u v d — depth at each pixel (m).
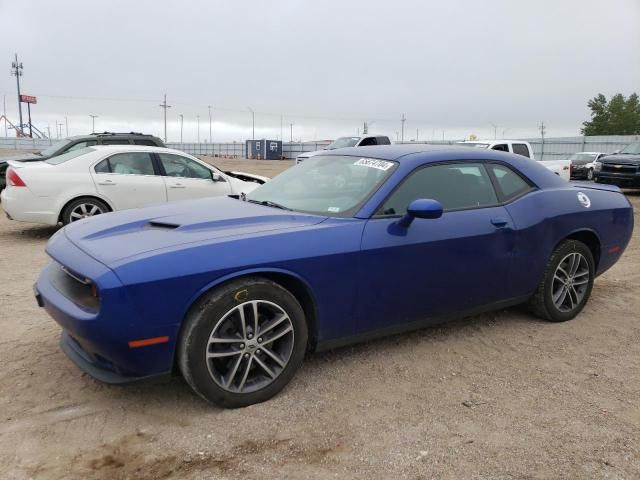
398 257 3.58
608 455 2.79
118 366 2.88
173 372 3.08
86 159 8.21
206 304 2.95
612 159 17.89
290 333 3.25
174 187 8.68
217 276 2.96
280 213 3.64
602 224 4.88
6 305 4.93
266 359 3.24
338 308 3.43
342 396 3.34
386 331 3.75
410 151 4.11
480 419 3.12
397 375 3.64
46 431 2.90
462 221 3.92
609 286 5.98
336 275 3.36
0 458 2.66
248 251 3.07
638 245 8.52
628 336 4.46
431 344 4.18
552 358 3.98
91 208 8.16
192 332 2.92
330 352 3.97
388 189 3.68
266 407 3.19
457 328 4.53
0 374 3.54
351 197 3.73
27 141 54.81
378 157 4.06
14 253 7.20
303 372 3.64
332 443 2.85
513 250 4.20
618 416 3.18
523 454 2.79
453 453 2.79
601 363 3.92
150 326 2.81
